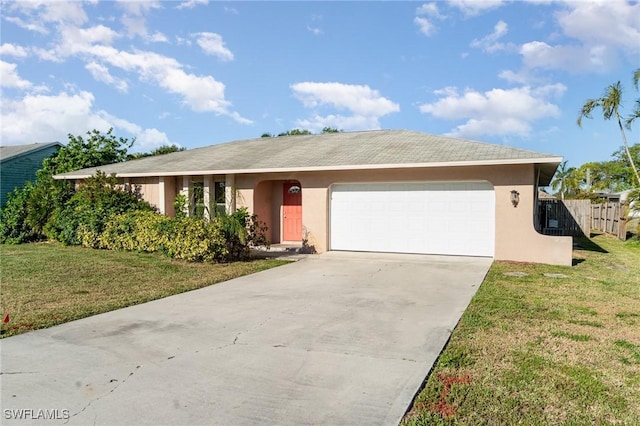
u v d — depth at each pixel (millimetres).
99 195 14828
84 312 6250
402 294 7500
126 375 3992
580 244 17297
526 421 3162
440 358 4379
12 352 4609
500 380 3852
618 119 18750
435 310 6355
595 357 4441
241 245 11898
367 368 4129
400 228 12938
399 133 16469
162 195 15797
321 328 5461
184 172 14781
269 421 3160
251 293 7656
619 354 4531
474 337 5059
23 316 6023
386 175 12789
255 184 14578
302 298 7219
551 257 11070
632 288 8008
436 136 15125
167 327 5539
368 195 13289
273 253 13445
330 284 8461
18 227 16281
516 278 8969
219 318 5969
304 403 3432
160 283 8523
